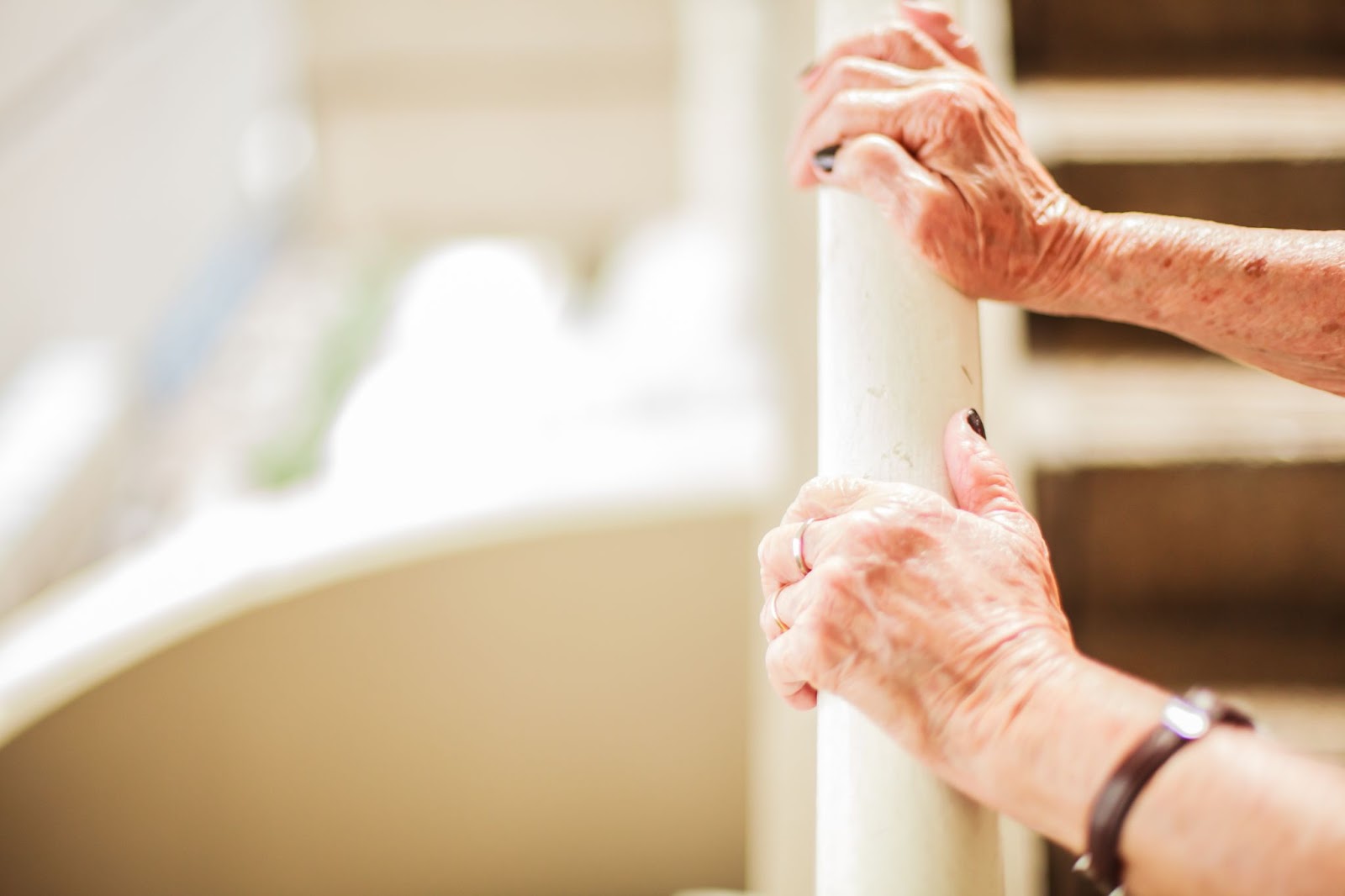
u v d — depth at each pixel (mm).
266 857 1300
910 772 445
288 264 3730
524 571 1380
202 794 1233
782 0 1210
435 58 3863
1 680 1120
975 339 551
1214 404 974
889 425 515
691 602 1457
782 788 1168
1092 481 938
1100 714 393
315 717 1288
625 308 2922
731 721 1500
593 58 3879
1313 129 1069
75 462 2301
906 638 429
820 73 621
